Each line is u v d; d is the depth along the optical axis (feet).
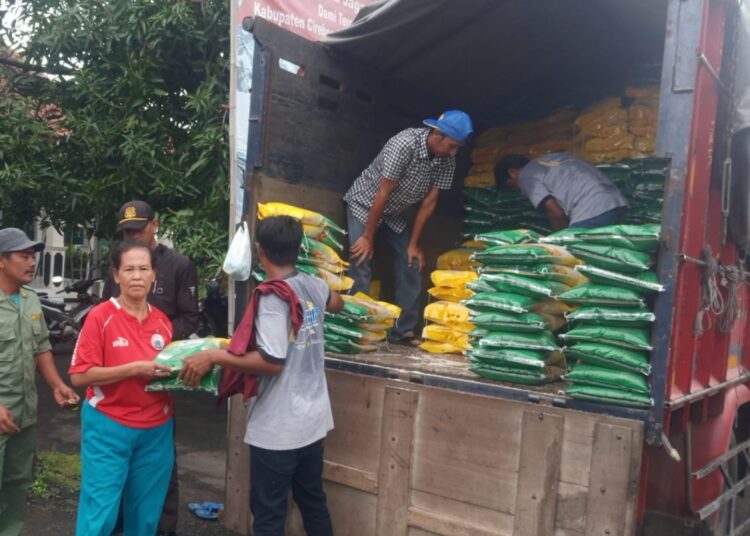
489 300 9.67
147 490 9.49
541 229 14.94
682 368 8.60
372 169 13.41
